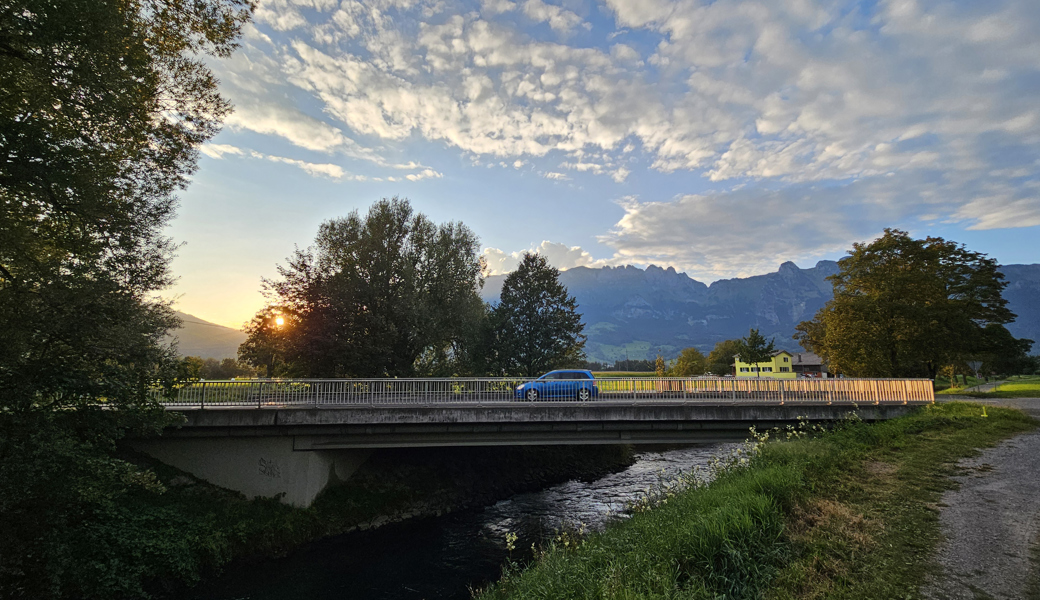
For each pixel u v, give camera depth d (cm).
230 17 1220
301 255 3016
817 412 1922
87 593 1164
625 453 3203
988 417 1664
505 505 2200
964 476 1029
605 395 2038
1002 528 741
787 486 925
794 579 633
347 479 2017
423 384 1959
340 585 1371
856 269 3381
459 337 3350
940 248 3375
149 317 1141
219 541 1483
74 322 969
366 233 3127
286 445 1777
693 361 8950
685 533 764
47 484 1070
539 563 886
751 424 1923
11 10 841
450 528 1864
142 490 1562
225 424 1716
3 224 919
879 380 2014
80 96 953
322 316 2895
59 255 1057
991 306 3484
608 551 820
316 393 1856
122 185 1105
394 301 3056
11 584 1063
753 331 5259
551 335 3344
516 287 3419
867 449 1317
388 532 1814
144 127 1109
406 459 2284
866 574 632
